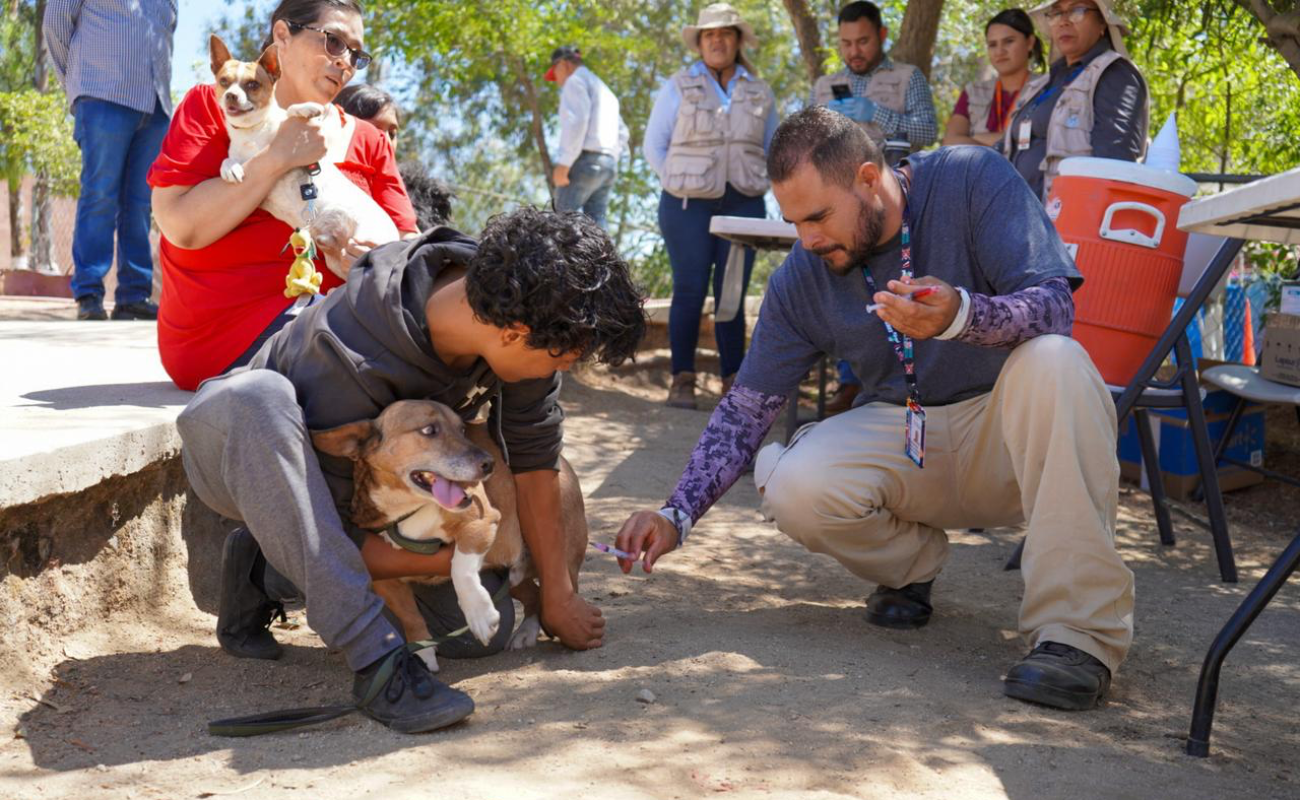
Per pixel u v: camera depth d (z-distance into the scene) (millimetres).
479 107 18797
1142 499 5566
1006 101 6461
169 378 3840
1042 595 2840
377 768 2248
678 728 2461
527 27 13391
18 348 4586
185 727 2506
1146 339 4305
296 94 3691
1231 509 5457
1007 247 2965
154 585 3217
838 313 3184
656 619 3338
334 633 2482
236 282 3434
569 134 8656
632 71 18688
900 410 3258
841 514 3193
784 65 19656
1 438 2768
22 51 20719
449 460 2541
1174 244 4266
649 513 3092
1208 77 9422
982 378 3166
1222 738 2678
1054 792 2258
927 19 8680
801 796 2158
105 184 6184
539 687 2723
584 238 2381
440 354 2613
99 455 2830
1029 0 11289
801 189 2877
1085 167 4262
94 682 2723
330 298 2662
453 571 2736
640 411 7191
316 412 2598
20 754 2332
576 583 3172
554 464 2979
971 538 4734
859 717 2562
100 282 6363
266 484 2463
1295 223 2920
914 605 3400
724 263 7312
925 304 2693
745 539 4555
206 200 3307
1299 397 4902
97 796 2133
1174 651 3342
